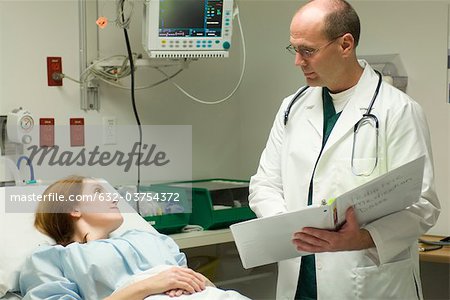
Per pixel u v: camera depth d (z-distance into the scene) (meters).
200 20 2.79
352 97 2.01
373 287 1.92
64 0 2.84
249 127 3.55
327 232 1.73
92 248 1.95
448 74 2.70
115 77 2.89
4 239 2.10
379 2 2.89
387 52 2.88
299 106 2.17
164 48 2.77
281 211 2.04
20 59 2.72
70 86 2.88
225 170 3.54
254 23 3.47
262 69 3.45
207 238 2.75
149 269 1.93
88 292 1.89
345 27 1.89
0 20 2.66
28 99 2.76
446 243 2.57
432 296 2.84
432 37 2.74
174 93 3.28
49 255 1.95
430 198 1.87
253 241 1.77
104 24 2.76
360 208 1.74
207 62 3.41
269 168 2.20
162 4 2.72
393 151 1.90
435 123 2.75
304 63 1.93
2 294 2.00
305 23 1.88
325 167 2.00
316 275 2.00
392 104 1.94
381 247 1.80
